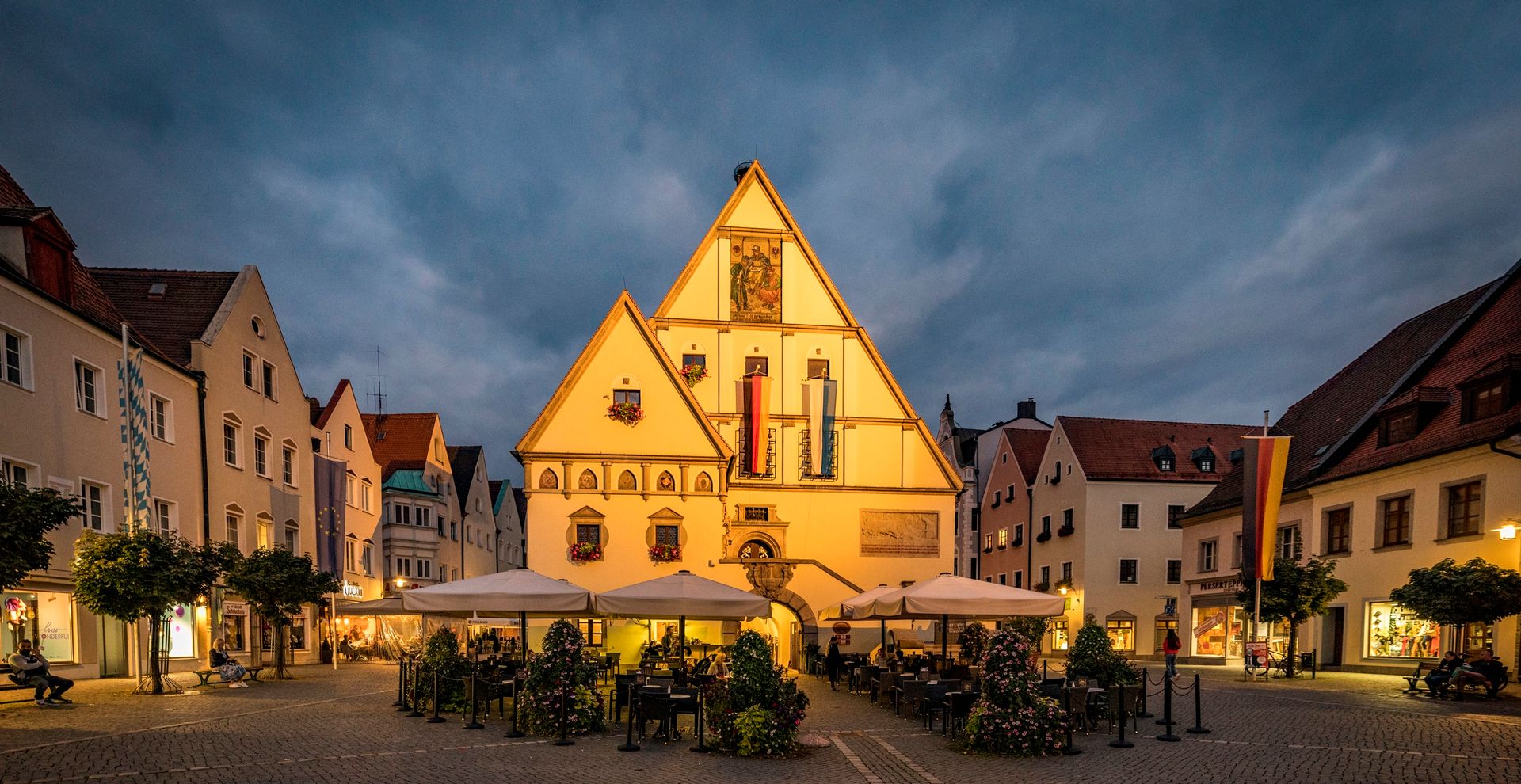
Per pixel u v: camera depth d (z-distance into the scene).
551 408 31.27
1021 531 51.59
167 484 25.28
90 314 22.16
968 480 59.31
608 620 30.36
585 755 12.37
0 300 18.91
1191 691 20.80
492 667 18.67
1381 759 11.97
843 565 33.81
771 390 34.53
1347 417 31.33
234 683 21.73
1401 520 25.61
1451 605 19.45
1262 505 25.44
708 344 34.50
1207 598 35.09
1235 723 15.23
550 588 17.36
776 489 33.88
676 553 31.00
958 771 11.47
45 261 20.94
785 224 35.41
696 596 17.88
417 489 47.50
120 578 17.95
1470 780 10.72
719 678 14.77
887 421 34.94
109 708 16.52
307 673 27.42
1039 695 13.13
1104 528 43.62
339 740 13.02
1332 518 28.86
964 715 14.04
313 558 35.56
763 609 18.09
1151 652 43.06
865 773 11.30
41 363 20.28
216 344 28.17
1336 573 27.95
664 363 32.06
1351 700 18.73
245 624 29.31
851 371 35.09
